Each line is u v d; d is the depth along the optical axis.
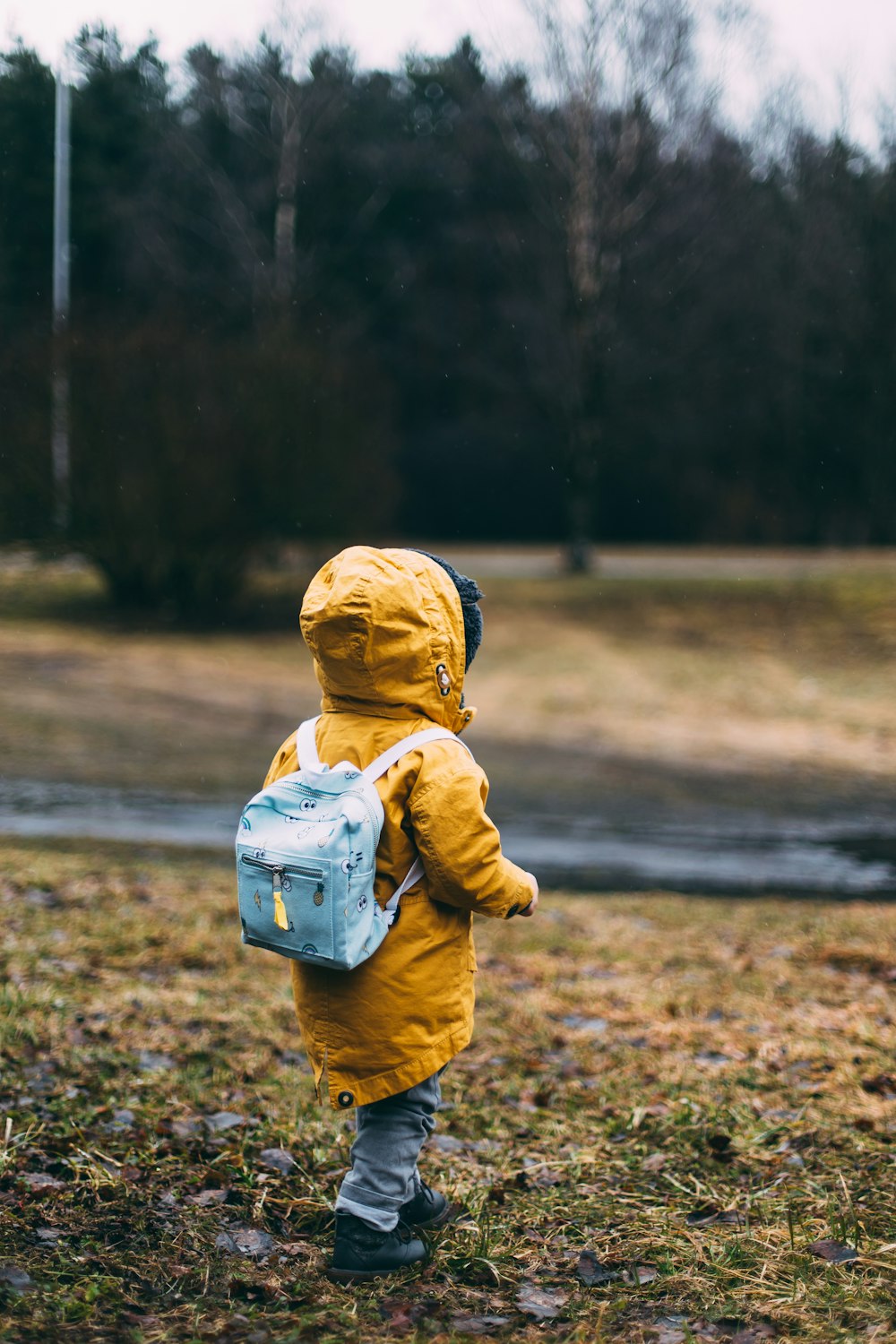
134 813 9.44
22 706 13.37
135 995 4.86
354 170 26.86
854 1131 3.59
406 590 2.59
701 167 23.48
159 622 19.22
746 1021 4.84
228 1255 2.72
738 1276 2.66
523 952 6.06
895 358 25.61
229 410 18.31
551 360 25.78
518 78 23.52
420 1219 2.91
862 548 29.69
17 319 18.30
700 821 9.98
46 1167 3.13
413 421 36.28
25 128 18.33
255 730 12.93
